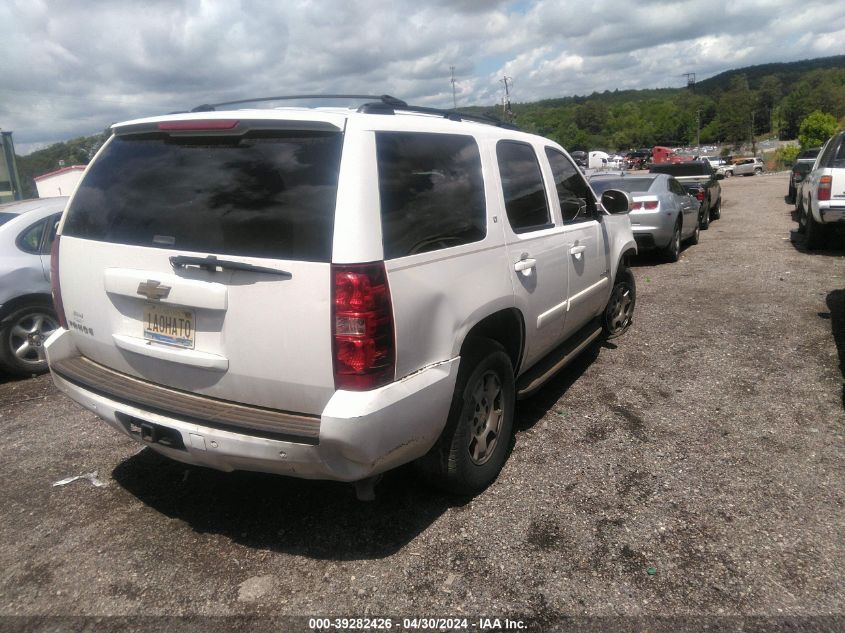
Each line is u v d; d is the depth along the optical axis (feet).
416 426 9.51
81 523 11.18
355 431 8.53
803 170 62.85
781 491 11.66
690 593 9.14
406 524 10.94
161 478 12.71
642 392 16.43
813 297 24.82
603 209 17.61
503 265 11.74
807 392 15.98
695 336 20.70
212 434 9.07
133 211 10.16
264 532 10.82
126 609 9.07
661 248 33.63
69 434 14.93
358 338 8.52
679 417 14.89
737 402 15.61
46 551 10.42
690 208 37.99
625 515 11.05
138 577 9.73
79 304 11.01
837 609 8.76
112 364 10.85
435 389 9.76
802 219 41.86
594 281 16.85
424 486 12.10
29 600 9.29
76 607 9.13
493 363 11.54
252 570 9.85
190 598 9.27
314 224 8.61
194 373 9.66
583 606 8.95
